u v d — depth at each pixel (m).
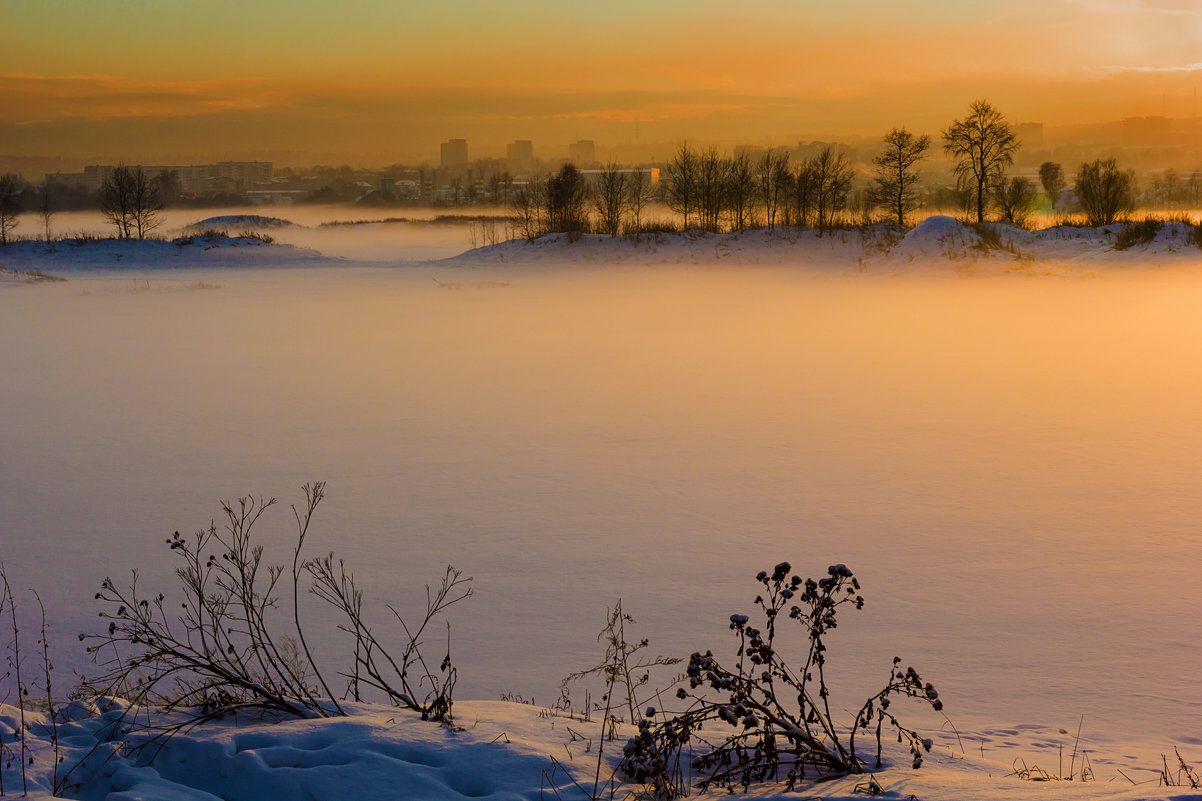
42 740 5.80
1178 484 21.30
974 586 15.19
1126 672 11.66
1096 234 73.81
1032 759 8.04
